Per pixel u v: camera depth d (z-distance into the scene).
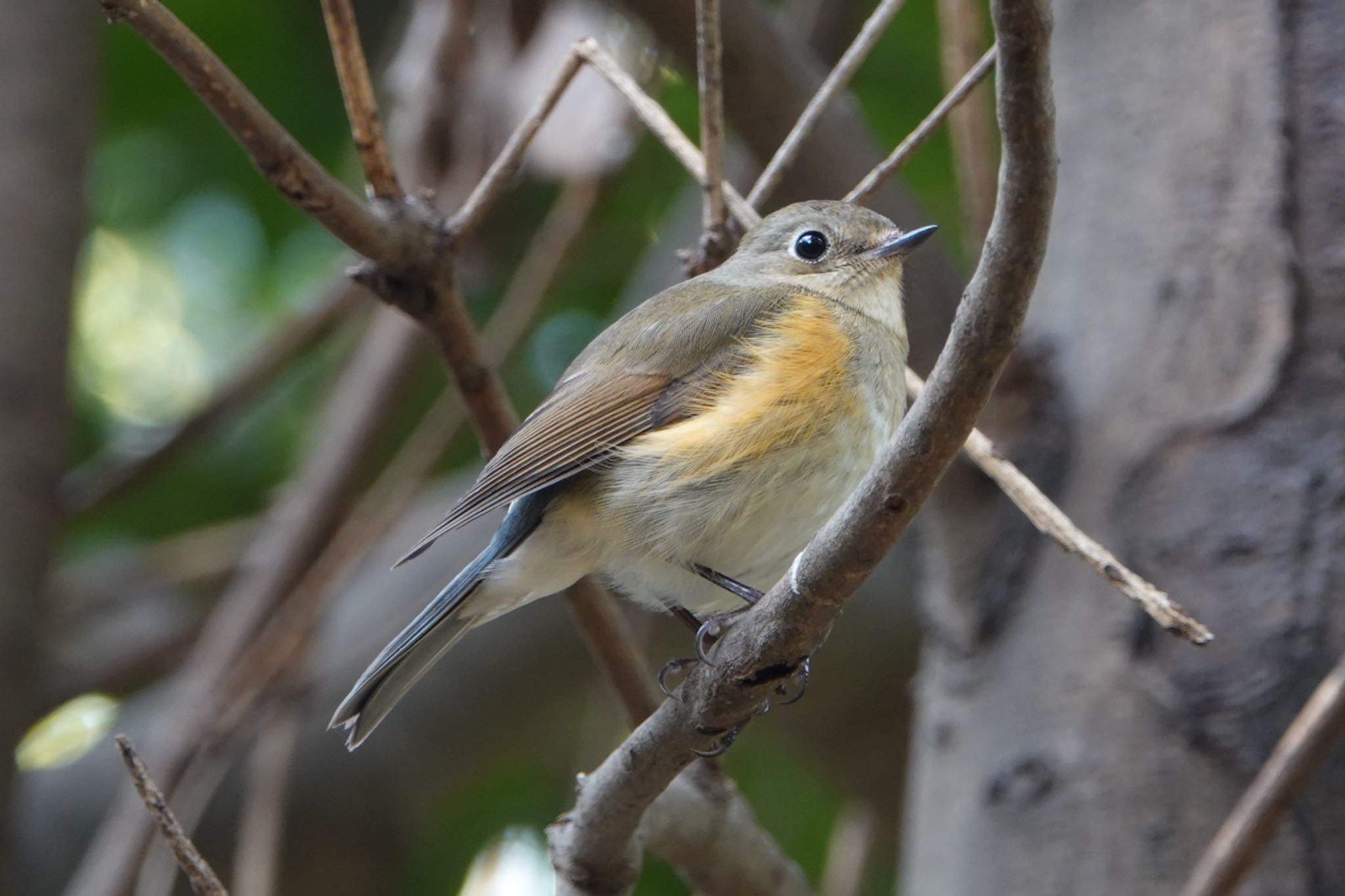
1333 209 8.27
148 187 15.25
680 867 7.93
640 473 8.40
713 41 7.37
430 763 12.84
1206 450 8.12
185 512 15.75
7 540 10.54
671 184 15.37
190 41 6.37
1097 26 9.20
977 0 9.16
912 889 8.70
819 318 8.85
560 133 11.23
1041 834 8.02
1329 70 8.45
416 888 14.36
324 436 13.39
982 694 8.56
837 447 8.41
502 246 14.72
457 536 13.31
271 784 11.16
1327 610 7.73
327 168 14.72
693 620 9.05
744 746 15.12
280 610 11.99
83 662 13.92
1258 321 8.21
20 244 10.89
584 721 13.35
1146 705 7.92
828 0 13.40
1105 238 8.79
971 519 8.77
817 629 5.93
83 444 15.77
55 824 12.21
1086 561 6.30
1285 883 7.43
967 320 5.05
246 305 15.81
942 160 14.65
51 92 11.26
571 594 8.55
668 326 8.89
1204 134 8.57
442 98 11.38
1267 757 7.61
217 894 5.56
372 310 14.39
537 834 14.49
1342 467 7.89
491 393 7.82
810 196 10.10
